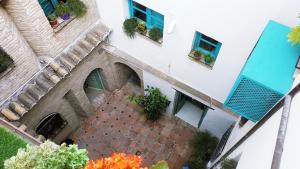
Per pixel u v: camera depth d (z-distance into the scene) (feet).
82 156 12.79
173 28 27.53
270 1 19.75
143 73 38.55
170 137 43.04
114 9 31.42
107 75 42.86
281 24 19.80
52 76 30.83
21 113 28.89
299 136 11.29
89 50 33.50
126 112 45.34
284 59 17.94
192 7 24.29
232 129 33.50
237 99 19.61
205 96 34.65
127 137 43.24
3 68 25.89
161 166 11.20
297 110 13.03
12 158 13.60
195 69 31.48
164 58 33.42
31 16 25.61
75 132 43.91
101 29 34.71
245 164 17.07
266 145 14.85
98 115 45.16
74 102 40.52
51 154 12.80
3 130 23.81
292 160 10.82
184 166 38.78
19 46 26.76
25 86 29.86
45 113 34.42
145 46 33.63
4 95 28.04
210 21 24.32
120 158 10.36
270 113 17.04
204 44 29.01
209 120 38.88
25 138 24.20
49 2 28.66
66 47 32.30
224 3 22.06
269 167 12.64
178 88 35.96
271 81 17.29
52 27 29.25
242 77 17.74
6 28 24.70
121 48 37.29
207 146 39.75
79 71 35.58
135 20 31.50
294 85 15.99
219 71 29.09
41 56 31.01
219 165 25.23
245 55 25.02
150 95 40.22
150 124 44.16
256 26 22.02
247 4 20.97
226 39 24.84
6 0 23.53
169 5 25.67
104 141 42.98
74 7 29.32
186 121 43.75
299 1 18.69
